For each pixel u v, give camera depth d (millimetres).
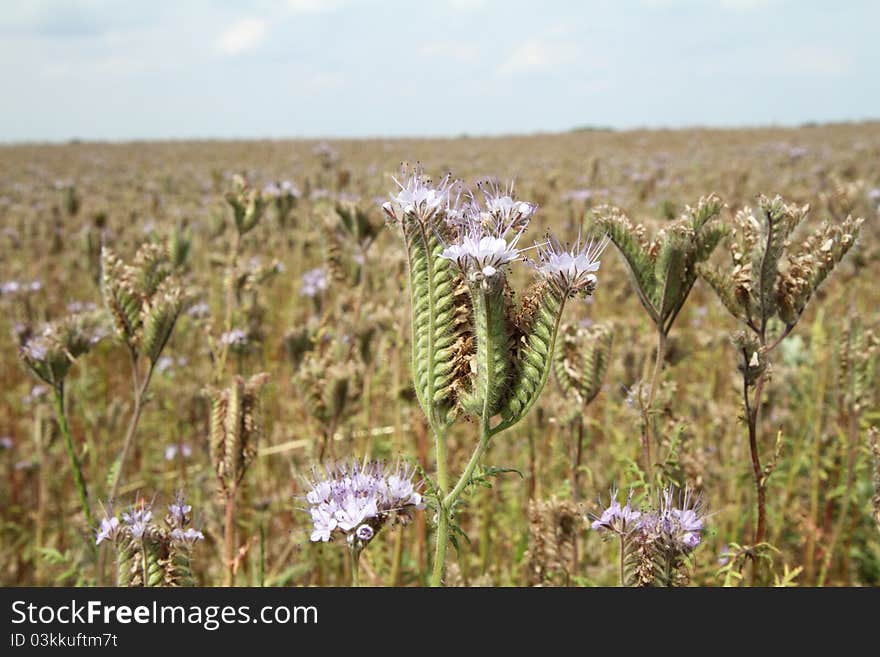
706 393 7664
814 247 3391
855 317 5523
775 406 6773
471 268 2516
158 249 4410
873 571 6016
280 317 10898
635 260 3465
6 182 31906
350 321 6348
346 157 40594
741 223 3412
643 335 6199
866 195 7168
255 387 4102
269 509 6574
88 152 56062
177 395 8031
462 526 6656
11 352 10570
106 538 3350
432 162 34969
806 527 5730
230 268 5969
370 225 6180
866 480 6168
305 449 6176
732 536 5645
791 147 38344
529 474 6156
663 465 3803
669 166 26078
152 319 4137
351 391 4984
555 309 2615
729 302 3410
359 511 2818
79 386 8273
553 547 4352
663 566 3025
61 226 13641
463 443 7281
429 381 2695
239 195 5848
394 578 5285
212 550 6180
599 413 7242
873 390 5914
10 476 8023
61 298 12273
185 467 7672
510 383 2623
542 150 46469
